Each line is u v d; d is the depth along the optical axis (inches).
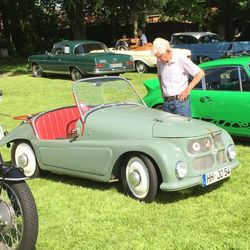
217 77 312.2
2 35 1439.5
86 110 245.3
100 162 232.5
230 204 214.8
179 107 259.0
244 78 300.5
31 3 1168.8
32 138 263.0
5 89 670.5
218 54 746.8
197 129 221.1
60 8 1151.6
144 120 230.1
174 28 1359.5
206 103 312.7
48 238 191.0
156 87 345.1
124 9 1148.5
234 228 190.1
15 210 167.6
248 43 741.9
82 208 220.1
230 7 1243.8
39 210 221.0
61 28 1376.7
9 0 1152.8
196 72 254.5
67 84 694.5
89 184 253.6
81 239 188.9
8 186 165.3
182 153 213.9
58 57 750.5
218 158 225.6
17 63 1095.0
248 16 1230.3
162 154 209.6
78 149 240.5
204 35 809.5
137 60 798.5
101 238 188.4
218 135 228.4
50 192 244.7
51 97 577.3
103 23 1380.4
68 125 262.7
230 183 242.7
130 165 224.2
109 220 204.8
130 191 227.3
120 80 263.0
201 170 217.5
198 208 211.8
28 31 1360.7
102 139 233.8
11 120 439.8
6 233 169.2
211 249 173.8
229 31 1314.0
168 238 184.2
